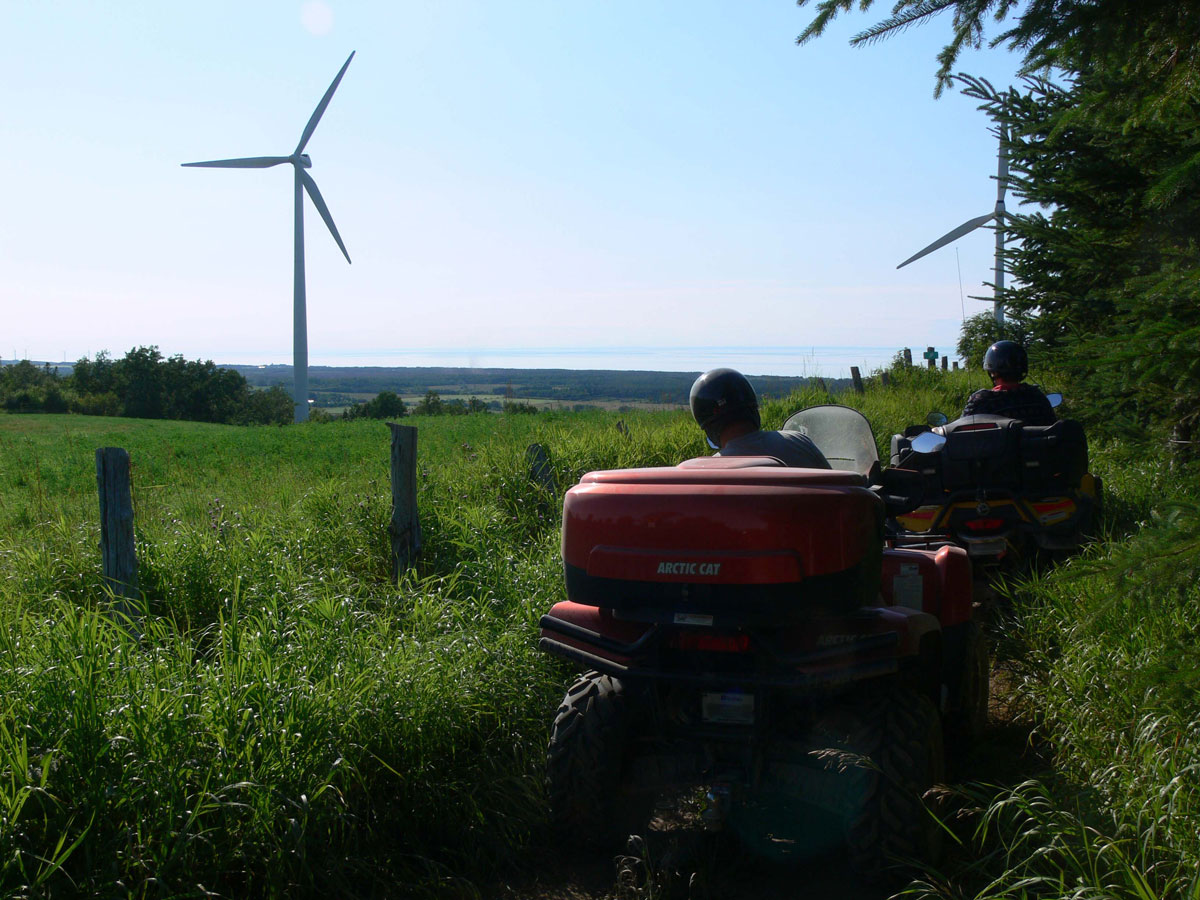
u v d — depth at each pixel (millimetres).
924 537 6348
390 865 3686
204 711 3600
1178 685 3031
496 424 23391
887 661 3494
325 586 5996
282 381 170000
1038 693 4820
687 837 3924
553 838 4008
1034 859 3336
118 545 5699
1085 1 3352
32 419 67250
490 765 4270
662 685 3633
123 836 3119
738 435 4355
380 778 3953
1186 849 3018
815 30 4148
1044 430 6855
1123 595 3002
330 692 3988
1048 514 6781
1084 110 4098
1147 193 3693
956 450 6918
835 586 3266
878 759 3410
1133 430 4348
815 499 3291
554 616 3879
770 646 3352
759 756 3451
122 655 3998
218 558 6398
